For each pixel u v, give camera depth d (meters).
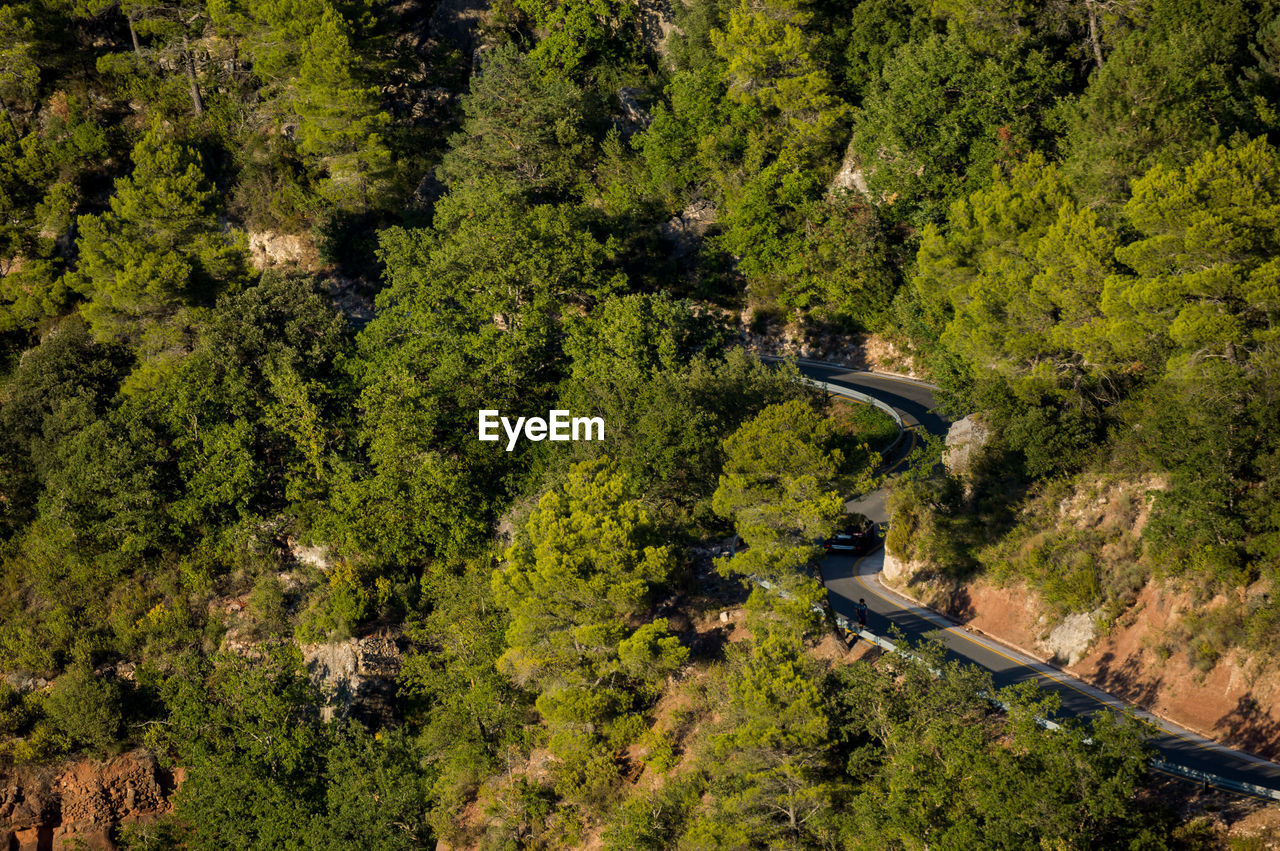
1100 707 36.50
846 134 76.19
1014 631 42.62
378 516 58.56
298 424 60.25
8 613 60.00
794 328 75.44
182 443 61.12
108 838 55.19
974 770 29.80
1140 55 49.00
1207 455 37.47
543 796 44.59
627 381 54.59
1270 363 36.72
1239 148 39.03
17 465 63.97
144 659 58.62
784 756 35.38
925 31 73.75
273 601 59.28
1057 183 47.22
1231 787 29.59
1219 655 35.25
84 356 67.62
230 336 62.22
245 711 53.50
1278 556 35.31
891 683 35.69
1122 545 40.69
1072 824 27.73
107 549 61.28
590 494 46.53
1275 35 54.00
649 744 42.75
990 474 48.34
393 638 58.12
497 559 55.75
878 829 31.45
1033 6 66.88
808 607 39.41
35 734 55.94
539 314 62.28
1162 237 38.25
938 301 52.19
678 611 47.91
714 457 50.56
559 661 45.03
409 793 48.69
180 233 69.44
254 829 50.75
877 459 43.69
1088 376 44.56
